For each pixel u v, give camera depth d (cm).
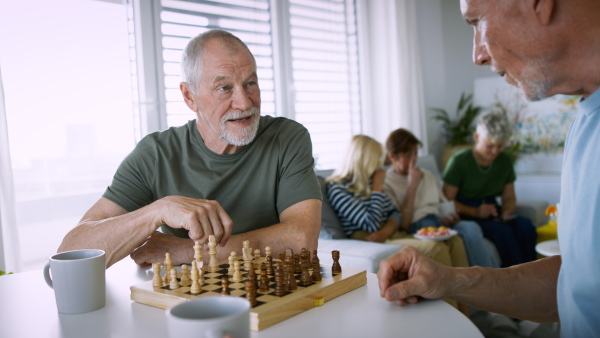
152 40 286
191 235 104
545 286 90
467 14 79
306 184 134
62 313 81
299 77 370
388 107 420
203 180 137
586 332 75
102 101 269
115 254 111
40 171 250
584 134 77
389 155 318
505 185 358
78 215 264
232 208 139
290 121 148
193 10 305
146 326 73
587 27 71
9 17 239
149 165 139
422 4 459
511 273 91
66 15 255
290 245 118
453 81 496
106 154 272
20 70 243
